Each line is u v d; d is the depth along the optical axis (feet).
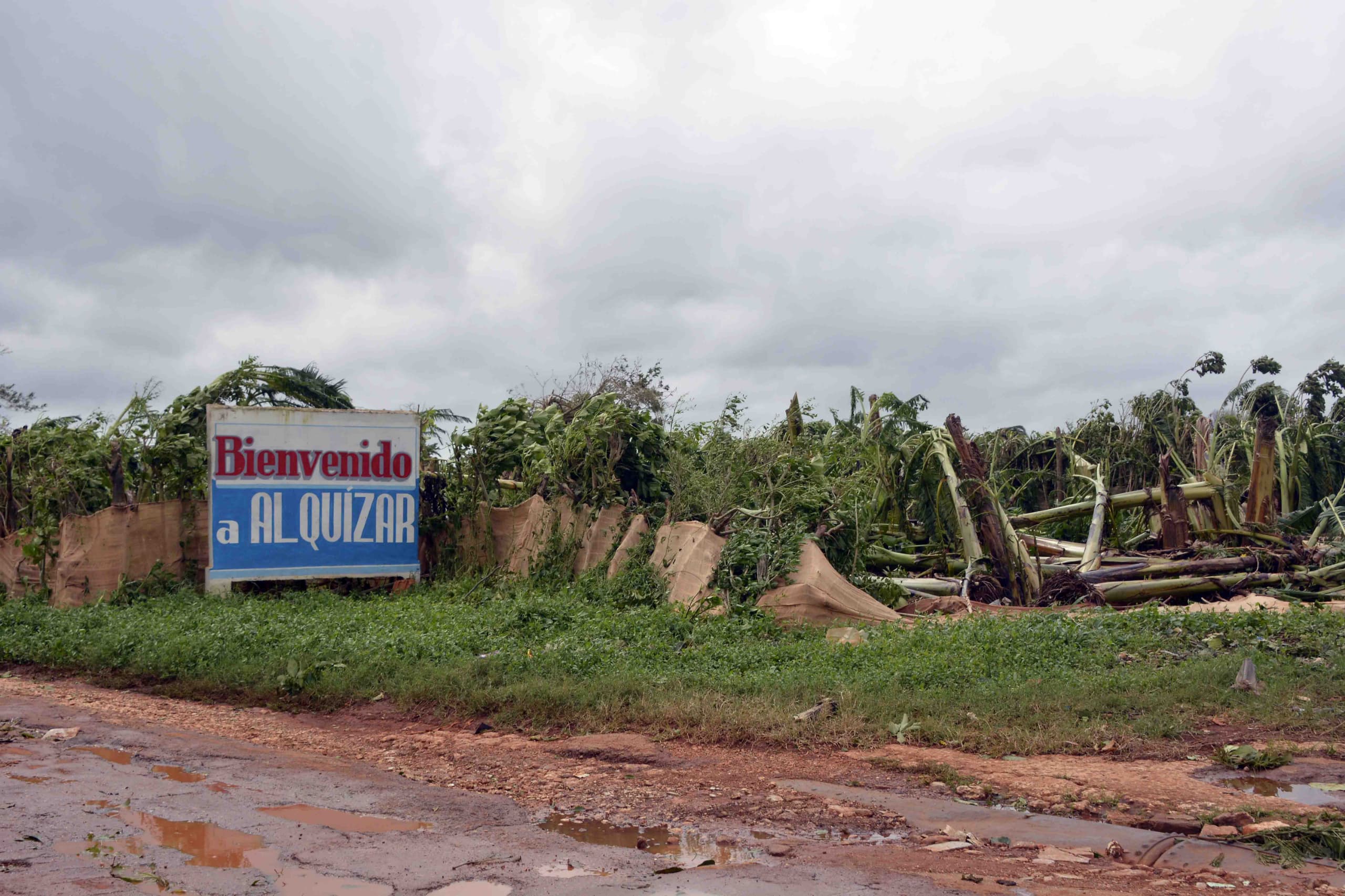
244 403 64.28
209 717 30.78
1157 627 41.16
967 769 23.36
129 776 22.99
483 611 46.19
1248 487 77.56
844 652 36.37
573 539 57.11
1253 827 18.54
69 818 19.38
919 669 32.83
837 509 57.21
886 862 17.25
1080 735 25.71
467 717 30.01
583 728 28.14
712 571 50.78
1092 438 100.01
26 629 43.70
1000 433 99.40
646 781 23.06
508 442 64.03
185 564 58.65
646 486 60.90
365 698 32.37
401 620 43.93
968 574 62.90
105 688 35.70
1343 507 72.95
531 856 17.56
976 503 64.18
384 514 60.03
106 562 55.88
